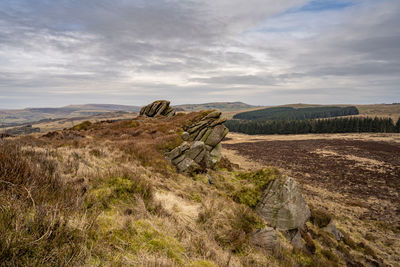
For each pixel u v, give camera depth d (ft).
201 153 49.83
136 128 76.07
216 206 26.18
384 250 44.16
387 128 338.54
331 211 63.52
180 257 12.08
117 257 9.59
